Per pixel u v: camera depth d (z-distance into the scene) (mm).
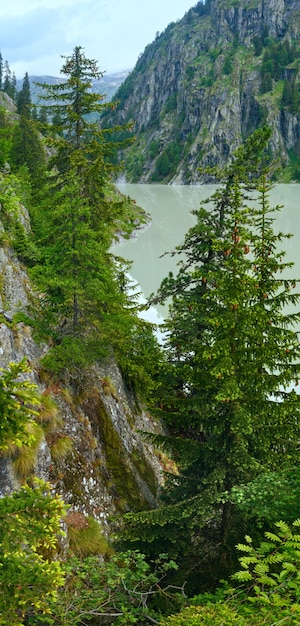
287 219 82250
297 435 9977
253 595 7625
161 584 9875
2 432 5023
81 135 16781
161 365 10805
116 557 8797
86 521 10383
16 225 14133
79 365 13375
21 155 43062
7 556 5121
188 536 10398
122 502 12180
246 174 15125
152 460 15914
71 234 12039
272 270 11953
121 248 64500
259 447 10023
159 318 34688
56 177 17453
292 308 33125
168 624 5512
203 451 10523
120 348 16812
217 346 9328
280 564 8109
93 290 12703
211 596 7703
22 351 11391
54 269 12477
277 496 8133
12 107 115812
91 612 7477
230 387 9070
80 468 11297
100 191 17016
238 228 9867
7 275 12539
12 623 5047
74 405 12539
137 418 16531
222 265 15938
